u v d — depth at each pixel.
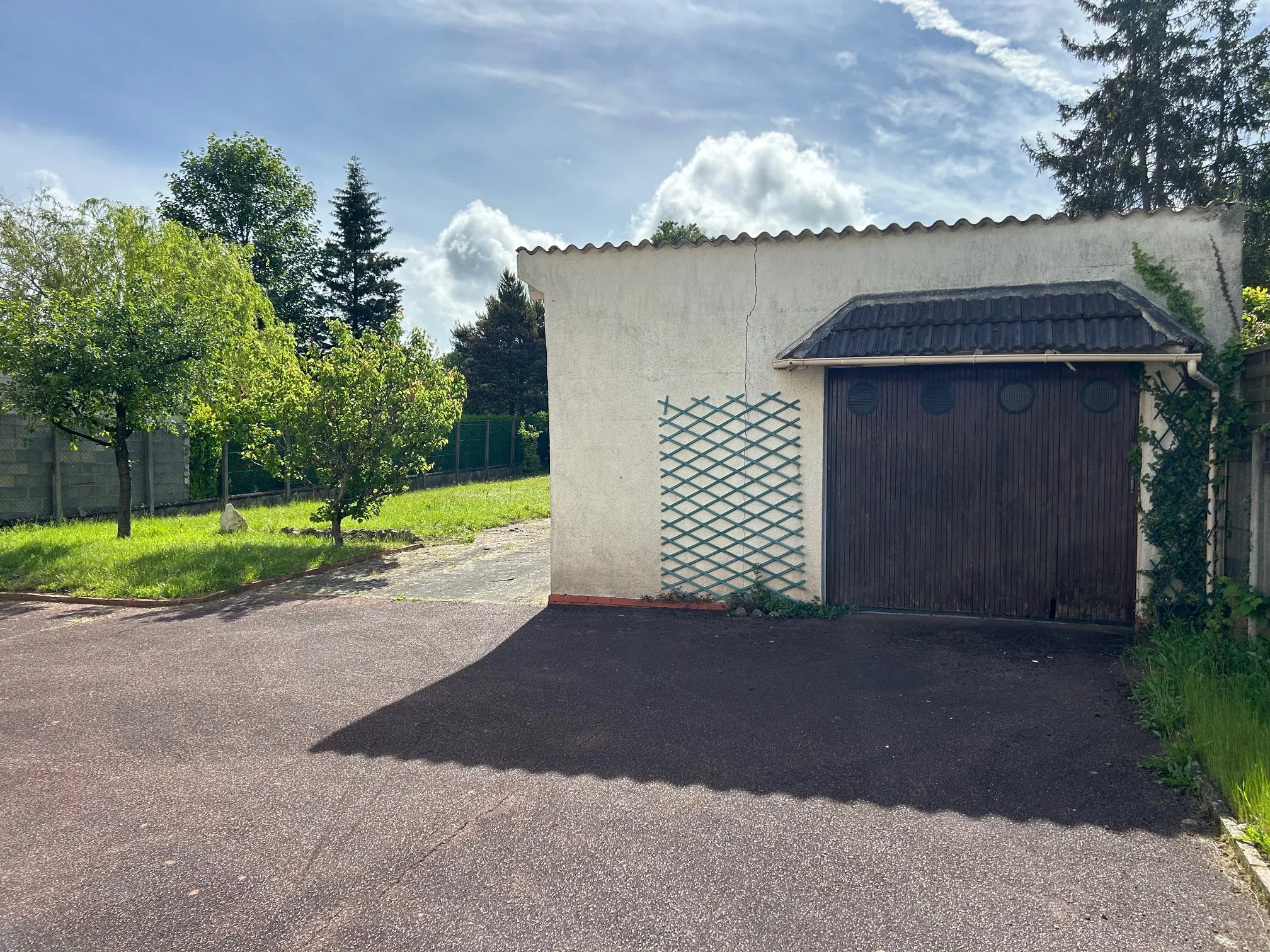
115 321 11.38
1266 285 22.89
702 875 3.33
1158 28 24.73
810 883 3.25
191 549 11.35
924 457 7.55
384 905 3.16
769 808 3.92
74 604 9.19
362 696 5.75
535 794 4.13
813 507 7.86
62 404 11.12
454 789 4.21
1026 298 7.16
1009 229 7.27
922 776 4.24
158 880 3.38
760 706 5.36
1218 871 3.28
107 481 15.77
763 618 7.73
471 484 25.23
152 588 9.33
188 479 17.62
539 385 47.66
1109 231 7.03
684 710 5.34
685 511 8.27
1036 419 7.21
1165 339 6.36
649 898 3.17
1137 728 4.77
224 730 5.12
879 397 7.67
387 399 12.58
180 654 6.94
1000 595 7.39
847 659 6.36
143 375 11.48
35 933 3.02
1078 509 7.12
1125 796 3.95
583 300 8.46
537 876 3.35
